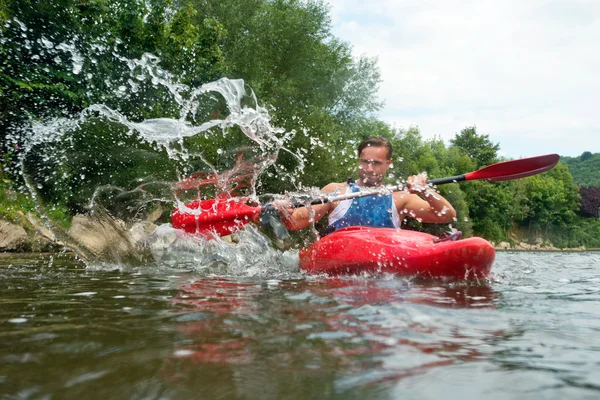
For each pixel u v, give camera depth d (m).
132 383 0.93
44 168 8.76
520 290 2.47
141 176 9.59
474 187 40.09
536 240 49.69
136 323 1.51
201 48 12.93
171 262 3.87
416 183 3.57
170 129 4.91
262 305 1.87
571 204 57.22
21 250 6.71
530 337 1.38
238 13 16.72
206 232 4.08
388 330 1.43
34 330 1.39
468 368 1.07
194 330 1.41
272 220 3.71
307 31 18.61
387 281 2.79
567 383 0.98
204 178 4.88
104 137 9.51
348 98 21.16
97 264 3.82
